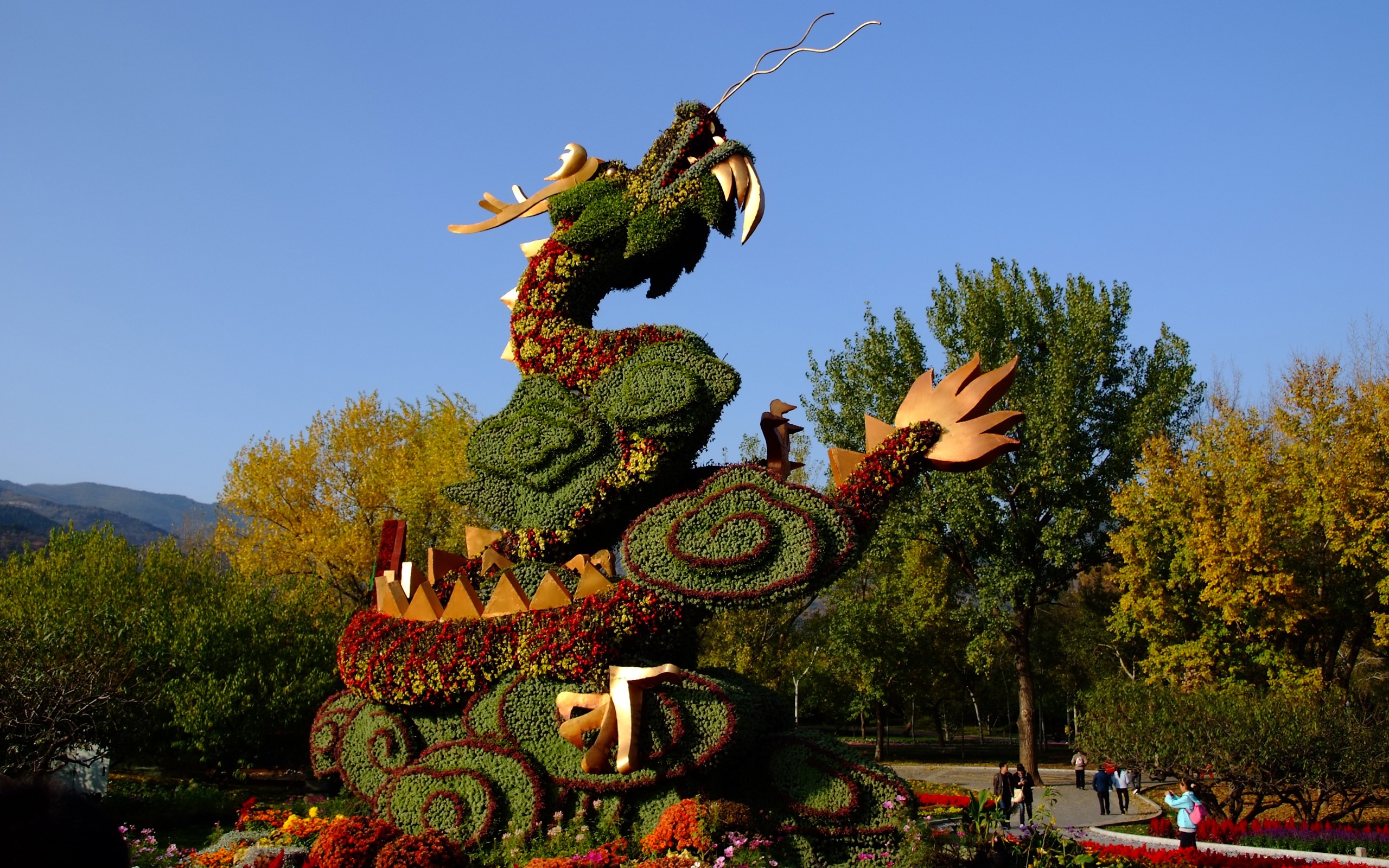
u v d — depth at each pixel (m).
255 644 20.52
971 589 31.34
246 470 29.55
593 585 10.27
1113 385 24.73
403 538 12.41
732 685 10.38
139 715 17.58
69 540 27.84
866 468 10.16
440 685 10.45
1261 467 20.75
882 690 30.83
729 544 9.82
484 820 9.68
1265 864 12.01
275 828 11.22
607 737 9.49
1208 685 19.39
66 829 1.82
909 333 25.12
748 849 8.78
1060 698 42.62
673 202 11.32
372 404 30.92
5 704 13.92
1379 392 19.84
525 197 12.96
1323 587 20.58
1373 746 15.62
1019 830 13.76
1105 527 25.34
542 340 11.86
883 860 8.98
